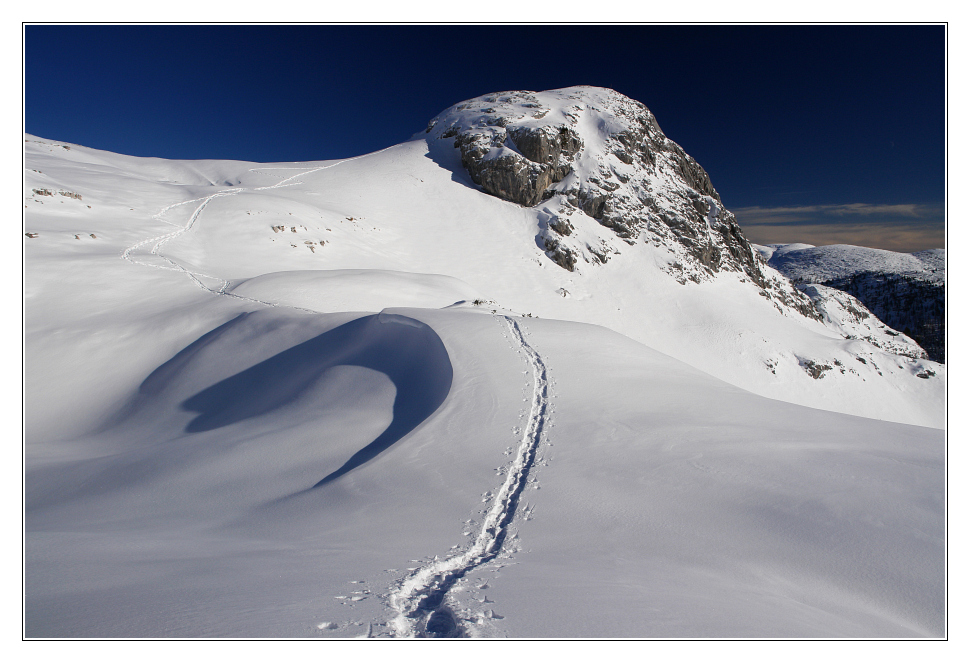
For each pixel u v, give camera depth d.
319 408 15.29
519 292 52.00
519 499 8.63
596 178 69.69
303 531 7.67
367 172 67.62
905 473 9.12
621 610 4.67
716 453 10.27
